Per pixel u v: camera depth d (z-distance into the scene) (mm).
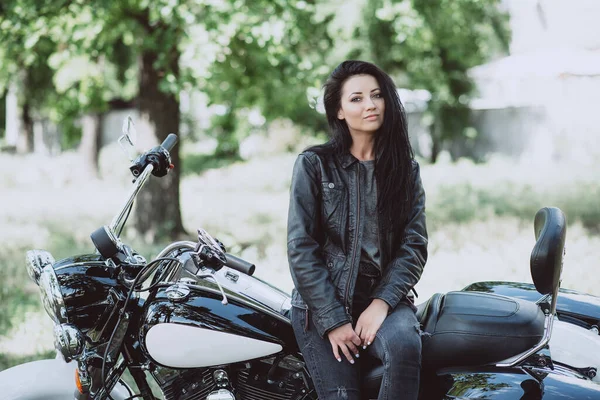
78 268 2666
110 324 2688
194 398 2607
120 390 3086
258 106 10211
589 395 2348
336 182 2611
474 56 19281
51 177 19359
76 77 10203
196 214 12320
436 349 2539
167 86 8352
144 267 2615
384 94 2619
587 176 14703
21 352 4902
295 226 2551
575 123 20250
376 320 2488
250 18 7719
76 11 8242
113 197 15117
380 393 2430
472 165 19750
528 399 2330
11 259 8172
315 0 10406
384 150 2617
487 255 7578
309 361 2512
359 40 15328
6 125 34281
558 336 2939
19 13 8234
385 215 2611
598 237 8844
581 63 20312
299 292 2512
